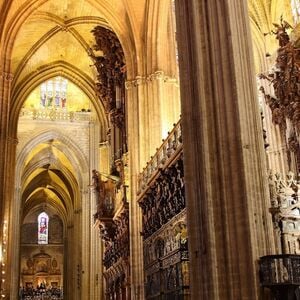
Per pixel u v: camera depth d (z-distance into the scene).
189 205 15.06
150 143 26.30
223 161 14.45
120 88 32.94
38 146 49.38
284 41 25.34
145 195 24.83
